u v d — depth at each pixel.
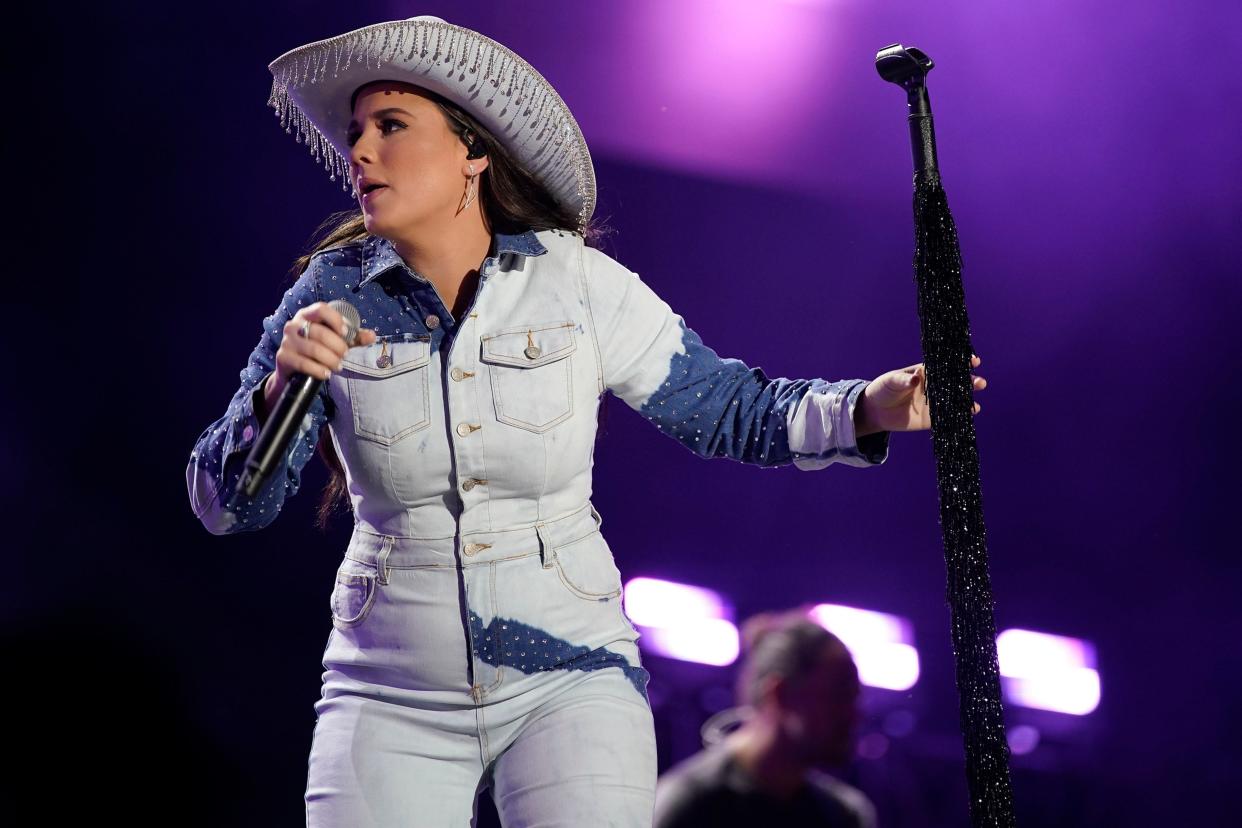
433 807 8.91
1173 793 23.39
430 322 9.16
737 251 28.08
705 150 27.66
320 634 26.98
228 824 26.08
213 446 8.96
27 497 26.45
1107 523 27.19
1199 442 26.84
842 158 27.48
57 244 26.36
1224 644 25.80
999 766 8.50
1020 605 27.30
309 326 7.80
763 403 9.76
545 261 9.52
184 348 26.83
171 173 26.39
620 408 28.78
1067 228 27.08
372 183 9.31
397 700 9.05
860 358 28.08
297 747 26.61
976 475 8.80
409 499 9.05
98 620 26.34
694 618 26.81
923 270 8.98
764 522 28.55
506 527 9.10
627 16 26.16
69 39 25.58
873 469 28.34
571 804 8.71
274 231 26.69
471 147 9.56
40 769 25.56
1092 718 24.83
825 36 26.52
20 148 25.98
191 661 26.48
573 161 9.88
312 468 27.12
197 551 26.84
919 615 27.59
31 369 26.47
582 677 9.11
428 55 9.22
